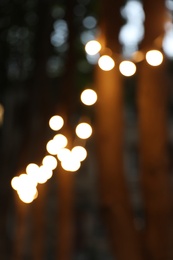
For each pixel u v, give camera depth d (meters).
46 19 8.34
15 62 9.13
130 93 10.90
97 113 5.06
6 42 9.02
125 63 4.81
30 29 8.95
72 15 7.67
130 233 4.90
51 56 9.05
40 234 7.86
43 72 8.35
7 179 9.16
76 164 5.74
